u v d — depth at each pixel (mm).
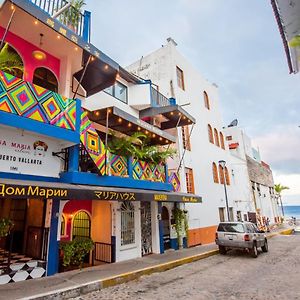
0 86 6781
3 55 6973
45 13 7277
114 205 11203
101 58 9094
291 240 20547
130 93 14867
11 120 6816
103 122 11797
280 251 14805
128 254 11453
